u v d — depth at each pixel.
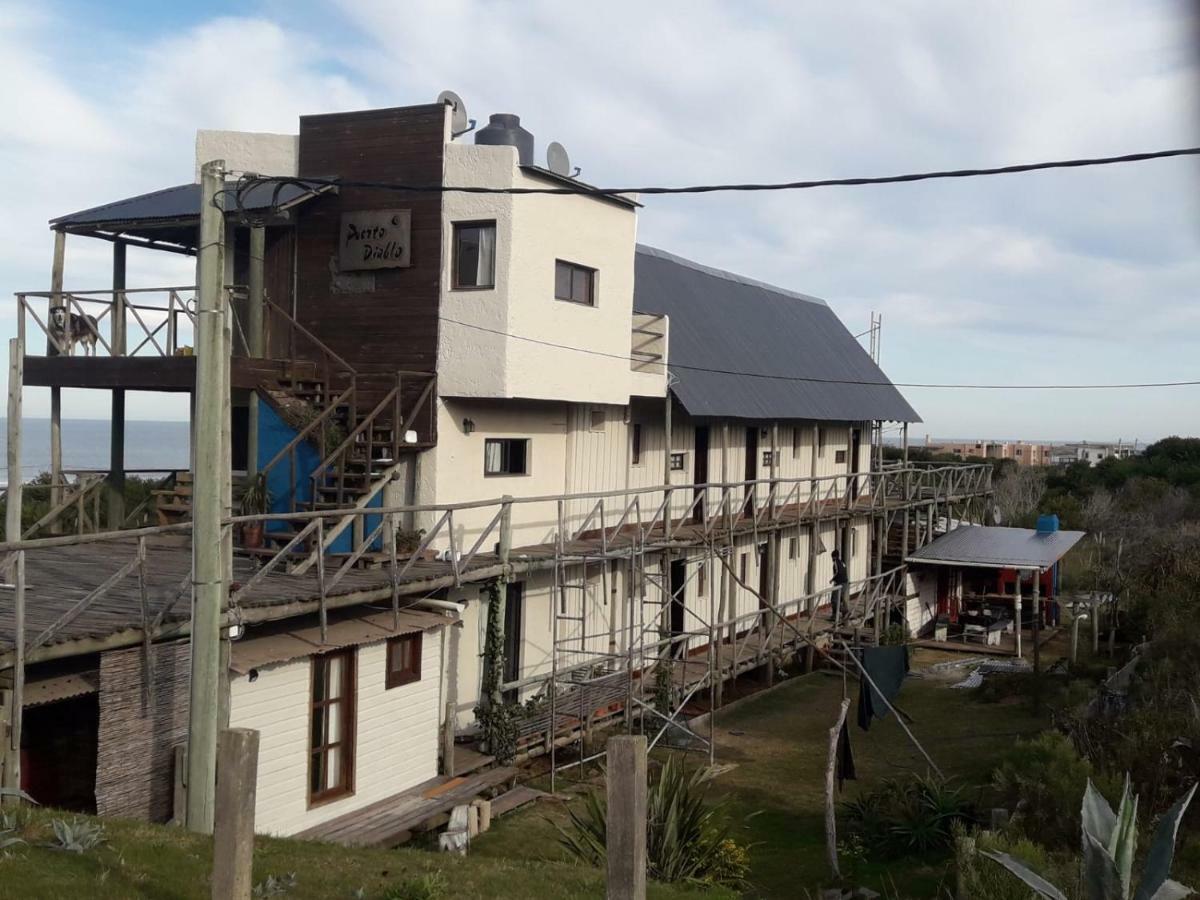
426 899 7.47
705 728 19.56
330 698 12.78
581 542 19.33
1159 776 12.02
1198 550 26.92
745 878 12.23
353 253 16.97
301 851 8.62
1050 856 10.27
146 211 16.55
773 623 22.70
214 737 9.46
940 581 31.23
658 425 22.59
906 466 30.31
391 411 16.44
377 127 16.92
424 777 14.16
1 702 9.34
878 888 11.78
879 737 19.28
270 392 15.38
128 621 10.20
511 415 18.00
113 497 17.39
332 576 13.66
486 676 15.42
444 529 16.48
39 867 6.88
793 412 25.31
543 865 9.41
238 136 17.83
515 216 16.08
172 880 7.09
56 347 16.61
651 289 24.97
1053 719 16.00
